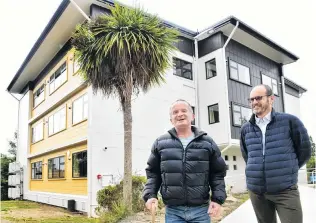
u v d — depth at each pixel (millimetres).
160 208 7469
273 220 3223
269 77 17188
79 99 12656
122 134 11344
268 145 3057
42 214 11289
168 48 8555
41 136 17734
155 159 2750
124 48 7910
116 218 7086
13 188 20375
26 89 21281
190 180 2529
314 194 9406
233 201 9883
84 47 8242
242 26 13734
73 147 12961
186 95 14188
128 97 8180
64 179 13680
